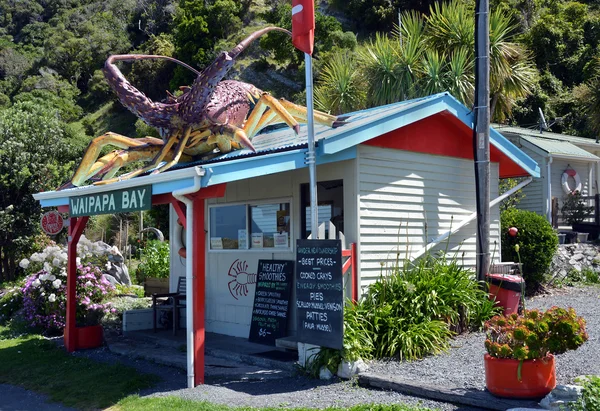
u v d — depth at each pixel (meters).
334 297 7.08
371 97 17.09
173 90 51.97
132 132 57.16
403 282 8.31
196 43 53.34
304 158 7.82
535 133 22.41
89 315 11.17
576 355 7.36
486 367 5.88
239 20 54.75
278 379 7.50
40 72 70.81
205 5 56.47
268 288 9.62
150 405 6.62
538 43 38.47
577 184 20.91
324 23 40.91
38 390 8.02
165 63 56.31
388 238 8.97
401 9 47.66
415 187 9.51
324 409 5.91
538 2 43.28
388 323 7.84
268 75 48.12
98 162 8.85
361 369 7.09
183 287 11.66
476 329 8.98
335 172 8.88
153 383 7.75
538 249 13.07
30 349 10.40
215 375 7.92
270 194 9.84
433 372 6.95
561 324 5.57
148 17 76.94
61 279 11.77
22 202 20.86
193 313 7.47
